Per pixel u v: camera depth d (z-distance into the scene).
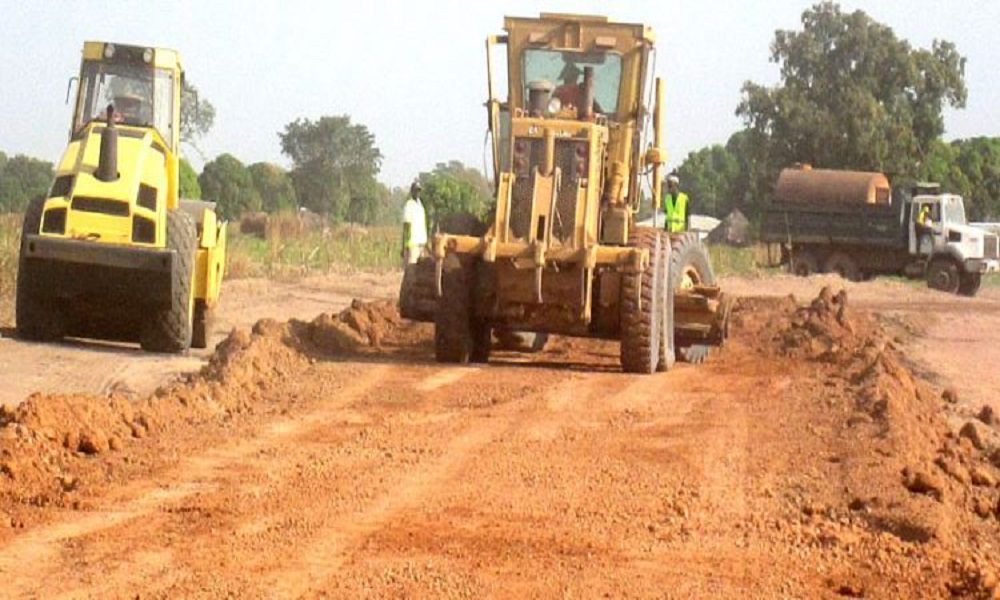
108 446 13.20
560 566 9.95
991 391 20.77
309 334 21.50
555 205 20.17
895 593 9.71
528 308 20.50
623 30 21.72
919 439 14.70
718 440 14.62
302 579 9.38
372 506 11.44
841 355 21.80
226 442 13.90
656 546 10.55
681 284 21.86
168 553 9.93
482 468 13.01
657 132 22.11
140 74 21.89
